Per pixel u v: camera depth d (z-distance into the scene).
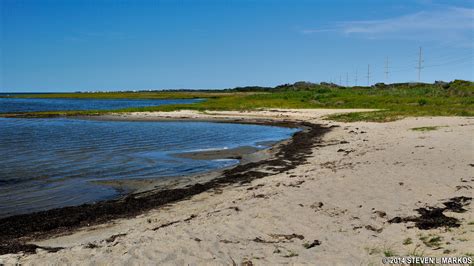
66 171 18.28
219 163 20.34
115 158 21.84
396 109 51.78
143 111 63.34
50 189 15.07
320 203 10.89
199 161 20.95
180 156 22.56
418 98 65.56
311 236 8.58
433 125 31.38
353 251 7.53
